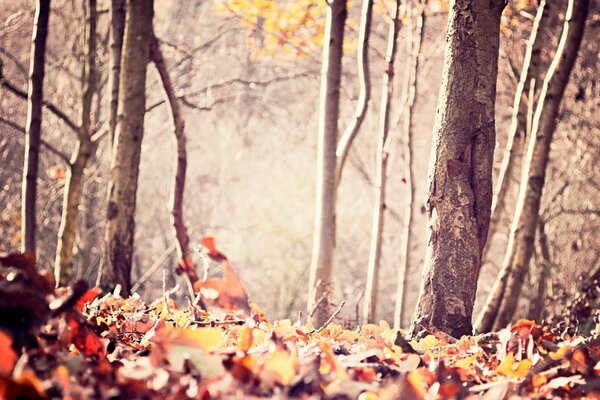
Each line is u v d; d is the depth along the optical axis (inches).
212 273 1119.6
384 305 1122.7
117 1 456.4
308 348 142.9
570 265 819.4
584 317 383.9
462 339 186.9
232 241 1230.3
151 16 391.5
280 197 1253.1
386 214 1188.5
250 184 1283.2
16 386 81.6
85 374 104.0
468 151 218.8
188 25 1162.6
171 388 99.2
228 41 1123.3
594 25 721.0
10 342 97.8
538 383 124.3
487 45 220.4
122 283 382.0
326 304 439.8
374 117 1091.3
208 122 1263.5
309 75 739.4
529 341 147.7
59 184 885.2
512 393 121.8
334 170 444.5
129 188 383.9
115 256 381.7
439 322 216.5
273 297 1141.1
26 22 923.4
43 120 1019.3
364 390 107.6
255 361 103.7
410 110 631.8
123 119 385.7
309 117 1268.5
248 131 1301.7
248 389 98.5
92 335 129.3
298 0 760.3
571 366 133.1
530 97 550.3
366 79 497.7
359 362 130.0
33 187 415.2
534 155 412.5
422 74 931.3
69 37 924.0
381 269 1178.0
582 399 121.0
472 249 217.3
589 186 869.2
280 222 1227.9
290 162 1293.1
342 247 1205.1
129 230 384.2
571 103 826.2
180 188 407.5
